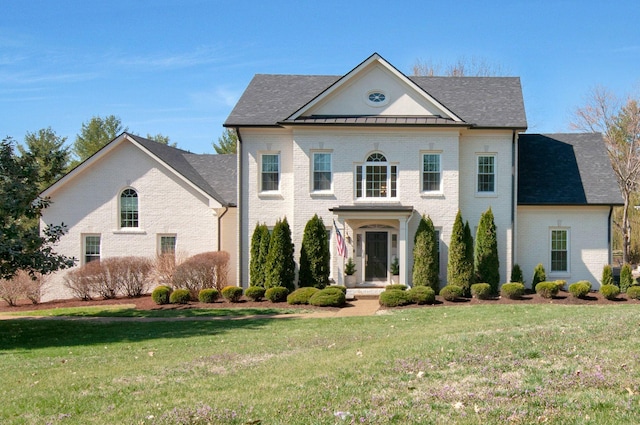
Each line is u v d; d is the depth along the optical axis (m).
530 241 26.00
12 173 16.64
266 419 6.93
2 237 15.72
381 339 13.35
